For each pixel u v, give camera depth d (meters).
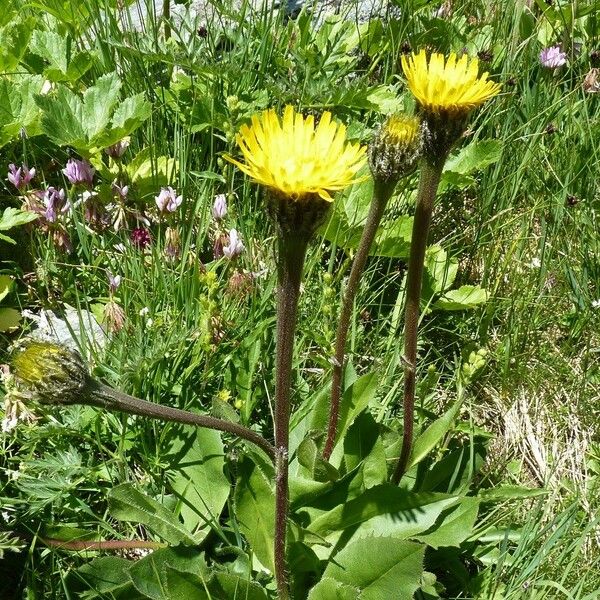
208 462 0.48
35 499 0.45
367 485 0.46
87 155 0.61
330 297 0.54
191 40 0.76
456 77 0.37
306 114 0.72
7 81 0.64
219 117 0.66
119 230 0.63
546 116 0.79
